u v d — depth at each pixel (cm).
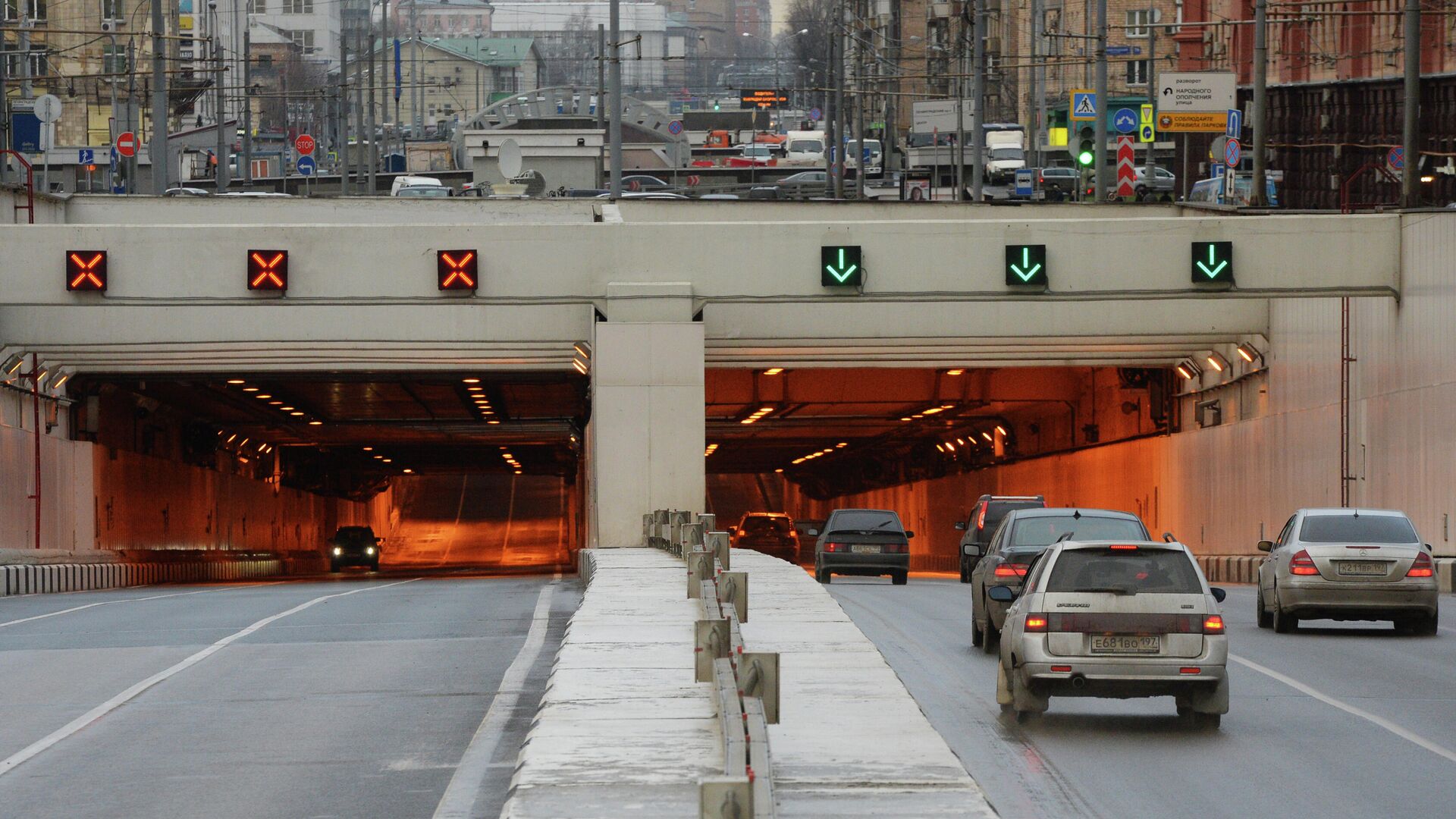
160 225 8281
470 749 2734
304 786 2431
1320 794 2375
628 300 8581
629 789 1961
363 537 18200
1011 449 13925
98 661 4222
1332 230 7856
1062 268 8312
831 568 8500
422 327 9181
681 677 2939
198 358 9388
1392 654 4244
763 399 11681
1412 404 7294
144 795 2386
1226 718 3102
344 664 4047
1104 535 4159
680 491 8631
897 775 2048
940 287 8388
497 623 5272
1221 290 8100
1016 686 2973
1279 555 4853
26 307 8875
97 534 10462
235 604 6725
